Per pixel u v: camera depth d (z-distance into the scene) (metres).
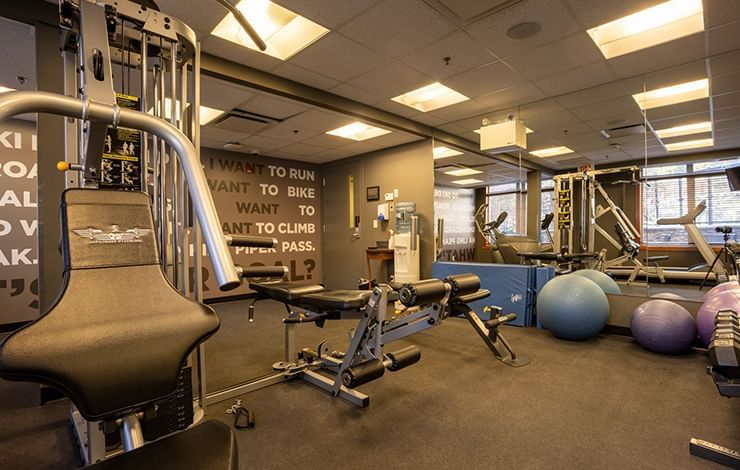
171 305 0.71
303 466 1.59
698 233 3.62
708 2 2.35
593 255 4.18
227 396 2.25
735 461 1.54
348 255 6.37
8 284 4.05
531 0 2.33
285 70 3.31
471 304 4.31
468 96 3.92
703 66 3.21
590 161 4.43
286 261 6.38
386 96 3.94
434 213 5.12
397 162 5.55
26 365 0.53
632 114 4.08
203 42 2.81
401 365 2.04
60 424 2.04
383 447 1.73
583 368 2.70
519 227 4.80
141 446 0.62
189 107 1.72
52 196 2.32
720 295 2.83
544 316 3.48
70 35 1.32
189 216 1.63
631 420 1.94
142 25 1.27
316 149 5.75
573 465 1.58
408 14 2.48
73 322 0.60
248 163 5.98
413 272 5.01
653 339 2.98
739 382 1.61
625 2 2.36
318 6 2.39
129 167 1.48
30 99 0.51
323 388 2.39
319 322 2.51
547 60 3.12
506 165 4.93
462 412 2.05
